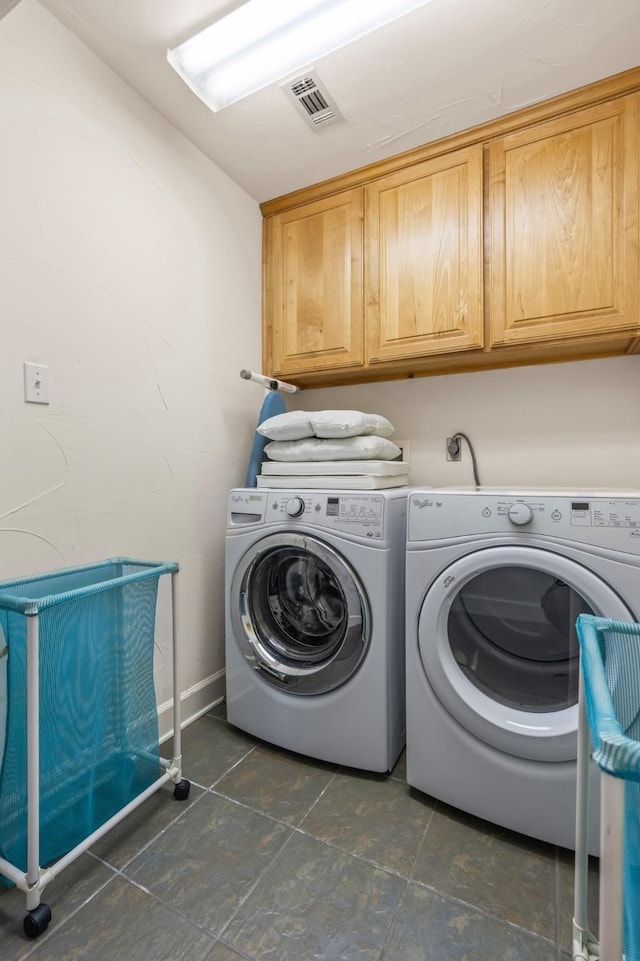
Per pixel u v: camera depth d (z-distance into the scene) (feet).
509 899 3.21
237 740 5.17
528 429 5.97
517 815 3.68
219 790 4.33
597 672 2.00
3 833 3.18
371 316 5.92
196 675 5.68
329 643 4.85
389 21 3.87
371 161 5.83
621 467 5.49
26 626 3.07
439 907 3.15
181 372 5.44
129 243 4.75
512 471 6.05
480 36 4.13
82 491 4.30
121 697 3.87
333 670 4.53
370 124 5.21
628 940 1.80
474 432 6.29
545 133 4.91
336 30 3.97
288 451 5.55
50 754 3.26
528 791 3.64
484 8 3.88
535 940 2.93
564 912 3.11
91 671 3.57
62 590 4.00
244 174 6.12
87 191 4.32
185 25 4.04
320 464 5.33
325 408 7.38
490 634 4.07
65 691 3.36
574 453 5.73
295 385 7.37
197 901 3.18
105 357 4.51
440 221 5.46
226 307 6.14
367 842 3.71
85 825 3.49
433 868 3.47
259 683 5.01
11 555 3.74
